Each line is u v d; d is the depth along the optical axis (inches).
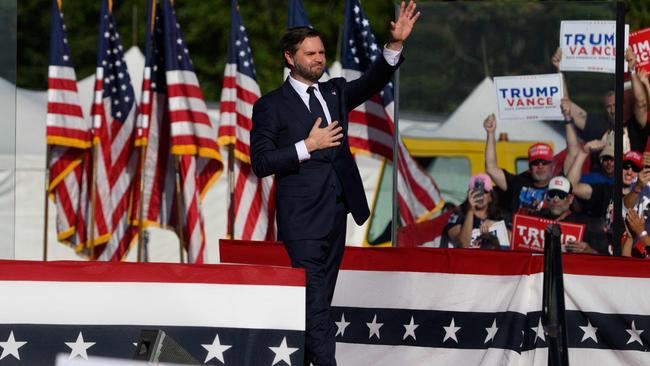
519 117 1241.4
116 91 1472.7
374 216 1723.7
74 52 3230.8
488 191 1246.3
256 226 1427.2
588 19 1219.9
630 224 1269.7
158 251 1715.1
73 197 1489.9
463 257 1059.3
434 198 1248.8
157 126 1453.0
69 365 478.9
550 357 794.8
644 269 1051.3
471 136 1251.8
